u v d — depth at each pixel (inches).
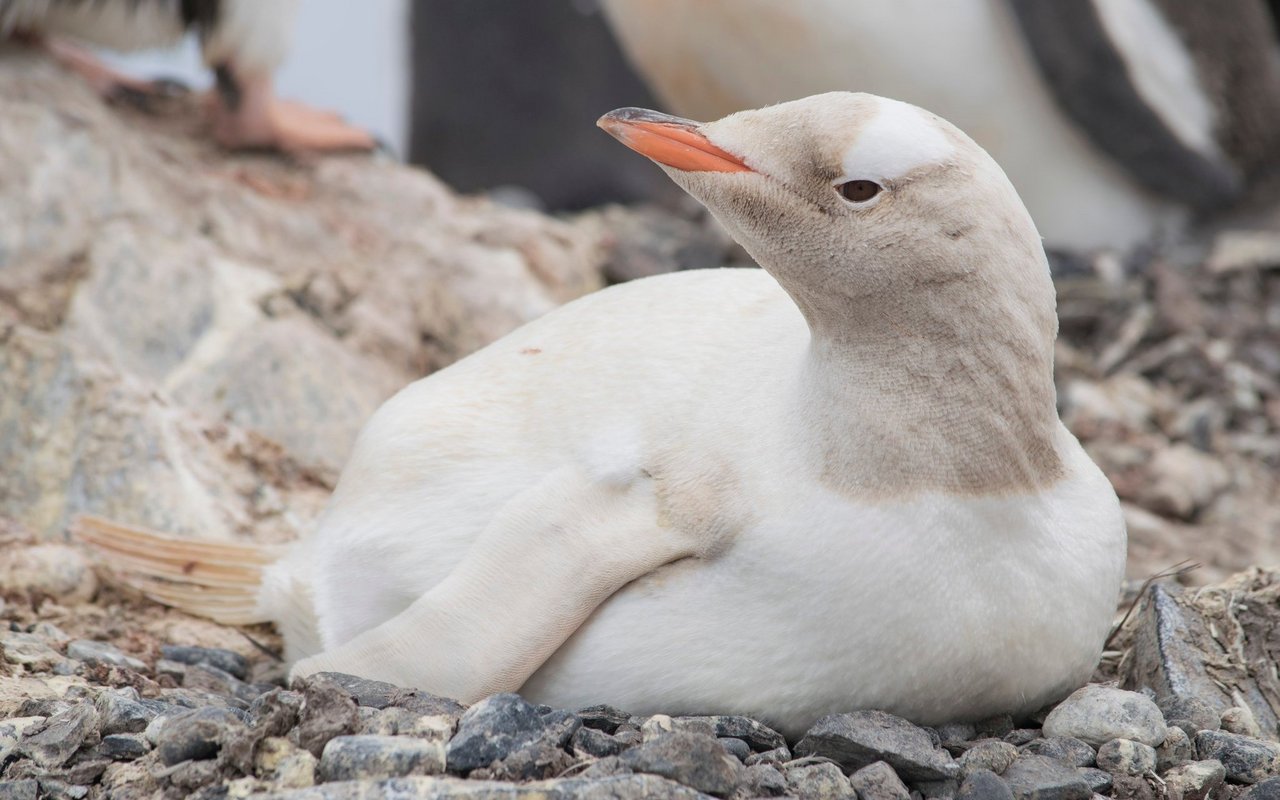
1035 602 228.7
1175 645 267.1
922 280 219.6
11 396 356.8
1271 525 457.1
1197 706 251.9
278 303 417.1
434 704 227.0
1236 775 236.8
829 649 225.8
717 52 550.6
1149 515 456.8
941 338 221.9
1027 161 561.9
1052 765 226.2
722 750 213.3
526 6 689.0
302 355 399.5
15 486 346.0
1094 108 546.6
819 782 219.5
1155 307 553.3
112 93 482.6
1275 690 264.4
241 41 455.8
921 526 222.7
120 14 465.4
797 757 230.1
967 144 224.4
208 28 456.4
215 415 382.6
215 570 291.4
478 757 211.9
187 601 295.9
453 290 455.2
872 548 222.1
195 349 394.6
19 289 393.7
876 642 224.1
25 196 410.0
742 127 228.7
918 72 535.2
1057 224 579.8
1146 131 556.4
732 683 231.9
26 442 351.3
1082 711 238.2
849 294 223.0
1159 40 573.0
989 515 224.2
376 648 239.1
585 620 239.3
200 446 363.3
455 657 234.8
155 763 218.1
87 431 350.9
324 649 265.4
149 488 343.9
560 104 695.7
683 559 235.9
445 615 236.2
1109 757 231.1
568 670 240.4
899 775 225.1
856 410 225.0
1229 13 591.8
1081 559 233.6
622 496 239.6
